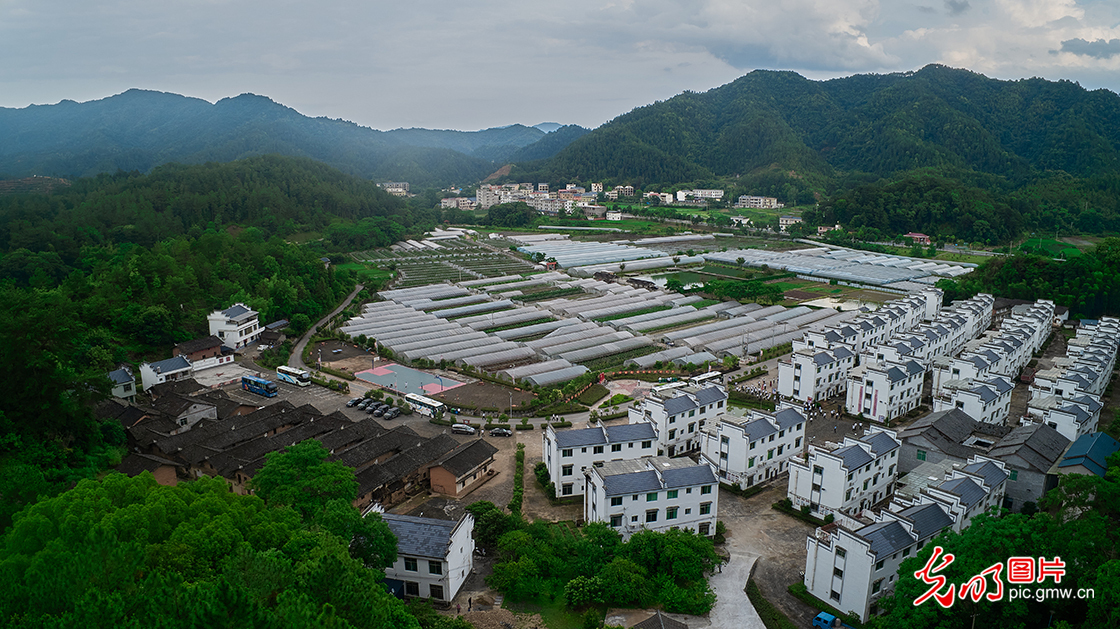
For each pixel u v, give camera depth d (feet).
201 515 242.99
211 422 477.77
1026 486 367.25
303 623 183.32
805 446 457.27
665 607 286.25
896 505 327.06
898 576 283.59
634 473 344.69
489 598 293.64
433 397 557.33
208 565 222.28
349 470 336.90
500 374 606.14
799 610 292.20
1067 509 274.36
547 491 402.93
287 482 327.47
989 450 391.04
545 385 578.66
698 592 288.10
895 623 248.32
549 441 404.36
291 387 588.09
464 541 309.42
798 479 377.50
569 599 283.79
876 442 387.34
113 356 583.58
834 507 361.30
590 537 320.29
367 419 468.75
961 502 309.63
